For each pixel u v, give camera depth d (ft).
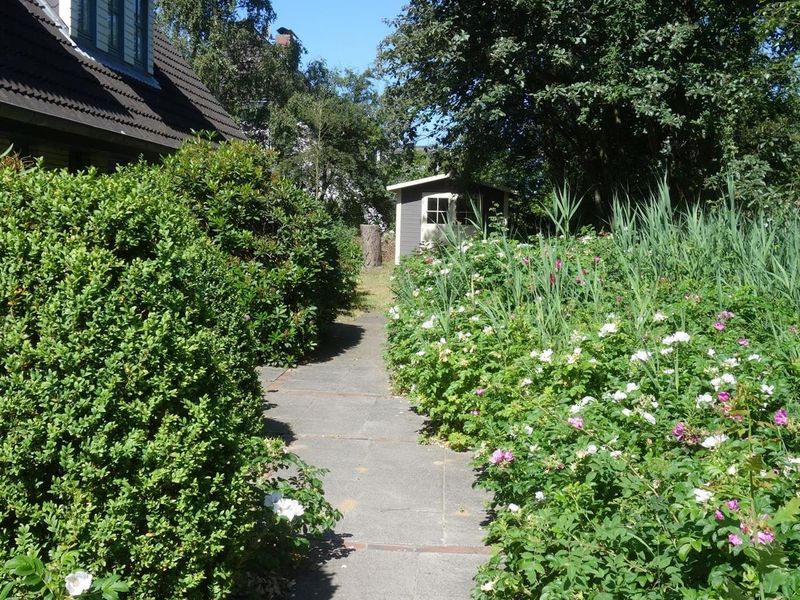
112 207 8.78
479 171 54.60
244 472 9.27
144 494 7.92
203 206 28.12
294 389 24.13
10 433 7.31
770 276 20.39
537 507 10.46
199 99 47.85
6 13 28.71
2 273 7.84
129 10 37.86
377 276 62.95
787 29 35.24
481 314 20.80
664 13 40.78
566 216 24.91
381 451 17.84
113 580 7.13
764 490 8.13
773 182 37.04
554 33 40.78
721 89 37.99
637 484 9.10
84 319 8.00
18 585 6.88
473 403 16.75
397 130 49.42
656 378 13.55
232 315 17.28
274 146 109.60
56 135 27.84
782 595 6.72
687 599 7.18
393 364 24.47
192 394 8.81
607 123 48.44
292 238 28.78
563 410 12.67
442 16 43.93
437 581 11.44
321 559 12.18
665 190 24.06
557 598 8.27
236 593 10.22
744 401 11.44
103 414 7.78
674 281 21.45
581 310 19.83
